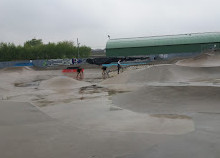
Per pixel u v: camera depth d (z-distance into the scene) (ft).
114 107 22.13
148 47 111.34
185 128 14.40
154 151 10.85
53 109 22.07
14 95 32.14
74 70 78.59
